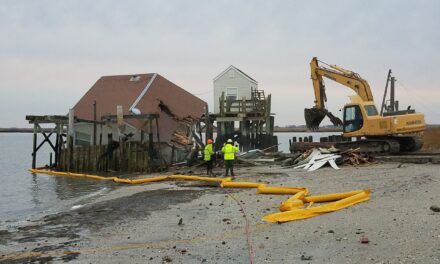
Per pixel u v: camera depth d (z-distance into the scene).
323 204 13.23
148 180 23.91
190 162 30.11
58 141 32.88
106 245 10.38
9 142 155.12
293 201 12.77
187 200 15.96
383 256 8.09
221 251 9.24
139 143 28.88
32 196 22.03
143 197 17.47
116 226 12.40
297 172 21.97
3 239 11.68
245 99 41.16
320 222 10.80
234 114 39.47
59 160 31.56
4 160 61.38
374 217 10.82
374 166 21.58
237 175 22.58
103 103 36.94
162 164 29.02
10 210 18.02
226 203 14.69
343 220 10.78
